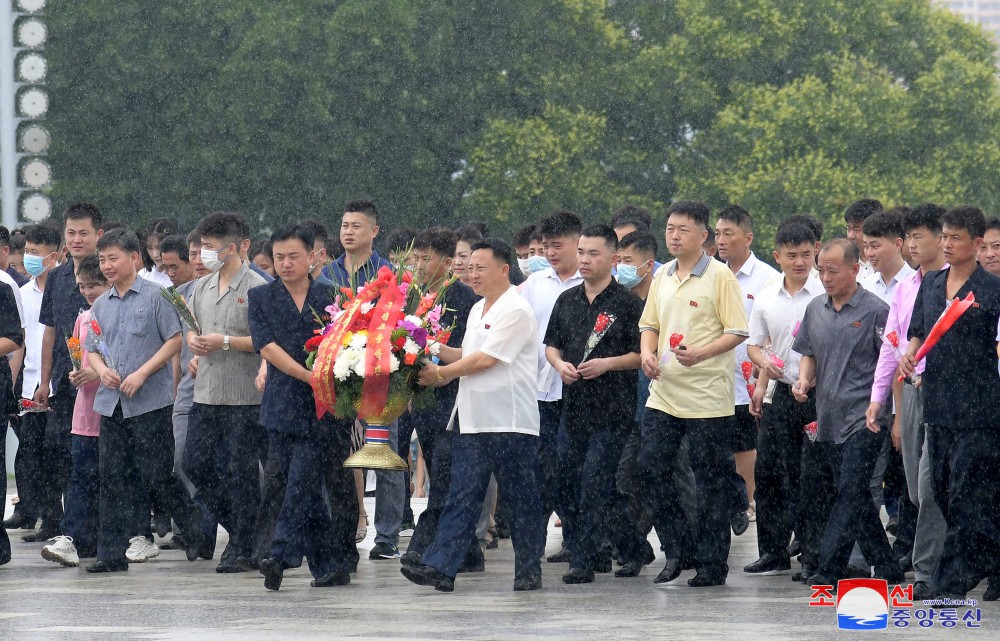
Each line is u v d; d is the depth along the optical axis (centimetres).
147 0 11962
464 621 2480
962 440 2669
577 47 13525
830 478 3064
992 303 2659
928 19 14650
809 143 13462
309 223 4100
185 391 3847
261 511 3316
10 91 6109
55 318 3981
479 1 13175
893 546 3319
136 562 3578
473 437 2944
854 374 2919
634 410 3097
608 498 3083
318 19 12275
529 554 2961
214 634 2347
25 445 4503
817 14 14125
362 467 2972
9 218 6109
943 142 13850
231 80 11950
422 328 2930
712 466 3014
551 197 12888
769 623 2438
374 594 2909
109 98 11888
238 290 3372
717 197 13300
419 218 12825
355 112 12400
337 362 2880
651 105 13712
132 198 12019
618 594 2884
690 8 14125
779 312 3347
